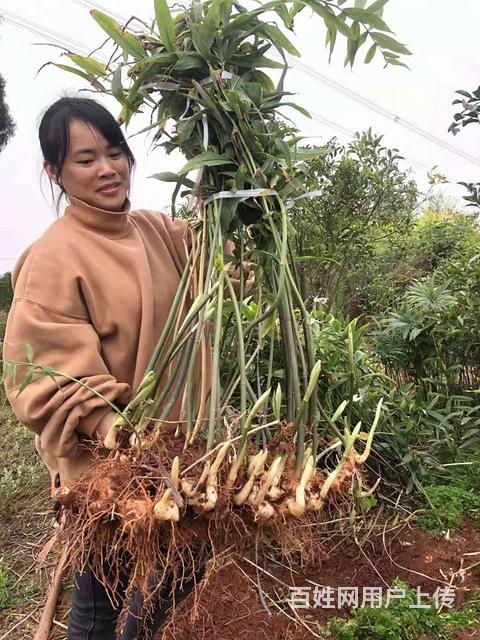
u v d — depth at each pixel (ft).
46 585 6.63
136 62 3.99
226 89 3.86
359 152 13.99
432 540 6.68
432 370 9.34
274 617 5.56
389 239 18.21
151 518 2.91
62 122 3.71
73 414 3.42
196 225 4.20
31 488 9.12
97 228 3.94
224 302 4.01
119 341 3.86
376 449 7.52
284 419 3.88
